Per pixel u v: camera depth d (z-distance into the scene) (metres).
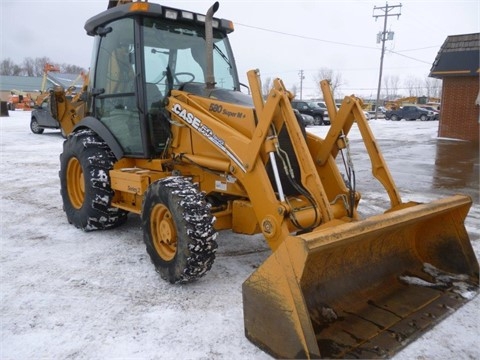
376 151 3.67
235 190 3.74
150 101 4.31
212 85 4.12
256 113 3.36
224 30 4.96
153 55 4.33
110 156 4.83
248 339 2.80
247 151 3.37
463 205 3.46
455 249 3.55
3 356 2.67
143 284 3.68
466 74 16.52
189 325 3.02
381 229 2.85
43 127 17.30
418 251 3.72
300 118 3.96
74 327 2.99
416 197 7.04
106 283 3.70
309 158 3.24
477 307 3.25
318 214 3.23
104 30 4.68
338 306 2.99
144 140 4.33
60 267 4.03
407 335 2.75
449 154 12.73
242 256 4.35
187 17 4.44
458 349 2.75
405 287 3.37
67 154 5.11
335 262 3.04
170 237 3.60
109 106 4.83
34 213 5.92
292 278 2.47
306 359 2.40
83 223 4.92
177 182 3.64
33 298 3.42
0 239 4.81
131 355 2.68
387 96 85.56
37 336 2.88
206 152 3.91
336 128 3.85
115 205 4.72
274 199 3.22
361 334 2.74
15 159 10.84
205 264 3.42
